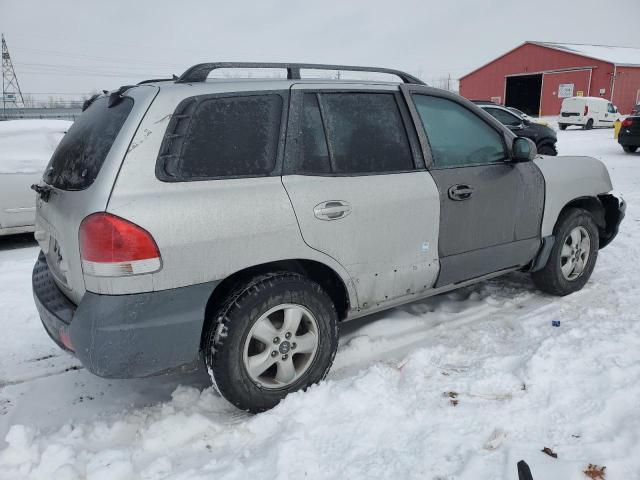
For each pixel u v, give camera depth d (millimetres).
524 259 4086
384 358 3510
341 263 3092
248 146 2840
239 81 2951
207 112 2762
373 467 2424
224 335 2719
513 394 2939
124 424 2883
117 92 2949
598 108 26516
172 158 2633
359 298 3242
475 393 2973
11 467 2572
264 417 2811
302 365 3039
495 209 3762
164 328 2566
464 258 3643
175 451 2672
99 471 2451
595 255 4570
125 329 2488
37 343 3930
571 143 18781
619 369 3051
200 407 3027
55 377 3436
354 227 3094
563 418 2711
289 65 3191
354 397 2900
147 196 2527
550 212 4152
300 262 3096
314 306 2984
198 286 2645
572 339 3486
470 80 43344
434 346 3533
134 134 2584
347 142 3170
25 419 2988
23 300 4711
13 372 3521
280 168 2906
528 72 38844
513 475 2322
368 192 3148
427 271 3477
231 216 2689
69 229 2602
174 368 2695
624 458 2402
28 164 6387
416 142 3441
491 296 4477
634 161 13219
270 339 2867
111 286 2475
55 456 2564
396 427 2715
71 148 3049
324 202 2977
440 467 2402
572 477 2299
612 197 4809
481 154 3781
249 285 2795
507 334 3764
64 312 2748
